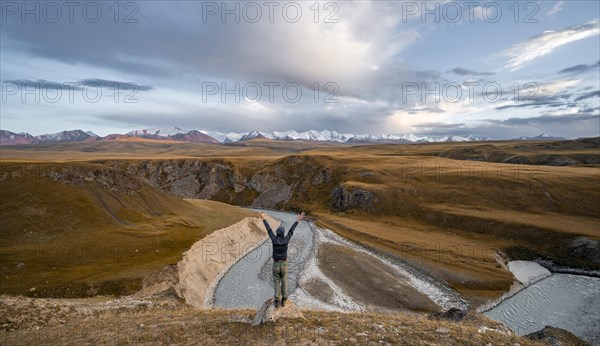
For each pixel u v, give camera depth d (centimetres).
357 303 4347
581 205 7775
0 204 5156
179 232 5903
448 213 8225
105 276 3912
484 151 17112
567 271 5709
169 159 16675
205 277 4916
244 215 8444
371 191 10062
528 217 7494
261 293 4669
